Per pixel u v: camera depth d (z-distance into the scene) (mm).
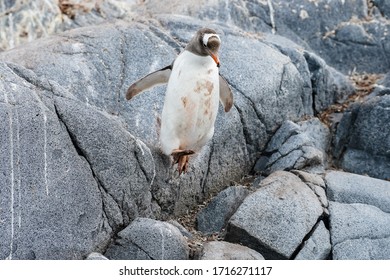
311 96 12453
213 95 9250
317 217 9484
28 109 8320
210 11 13336
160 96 10711
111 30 11328
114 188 8977
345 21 14438
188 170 10180
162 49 11328
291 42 13258
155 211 9727
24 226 7992
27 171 8133
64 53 10609
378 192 10281
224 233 9625
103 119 9008
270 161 11156
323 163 11344
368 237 9500
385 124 11508
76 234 8438
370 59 14141
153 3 13812
